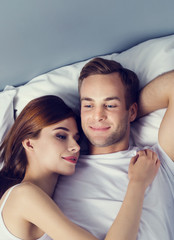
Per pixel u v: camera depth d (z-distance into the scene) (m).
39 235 0.95
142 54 1.29
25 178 1.07
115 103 1.12
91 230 0.98
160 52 1.26
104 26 1.33
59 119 1.07
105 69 1.14
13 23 1.22
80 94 1.19
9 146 1.12
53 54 1.36
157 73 1.24
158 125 1.20
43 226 0.88
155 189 1.05
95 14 1.28
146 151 1.10
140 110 1.23
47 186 1.07
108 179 1.08
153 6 1.31
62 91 1.30
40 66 1.38
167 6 1.32
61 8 1.23
